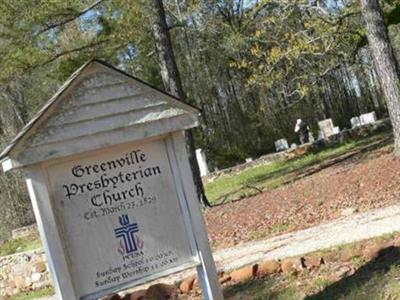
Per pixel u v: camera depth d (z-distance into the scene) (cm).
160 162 653
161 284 898
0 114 3316
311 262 797
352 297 657
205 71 3806
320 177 1689
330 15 1788
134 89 641
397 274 667
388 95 1602
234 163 3872
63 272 596
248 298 768
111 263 620
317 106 4238
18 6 1503
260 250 1148
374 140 2391
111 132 626
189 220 654
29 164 591
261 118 3984
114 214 627
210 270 654
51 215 599
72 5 1561
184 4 2336
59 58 1677
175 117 654
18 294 1466
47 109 598
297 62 2083
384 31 1612
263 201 1584
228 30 2619
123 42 1770
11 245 2278
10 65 1564
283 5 1772
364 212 1264
